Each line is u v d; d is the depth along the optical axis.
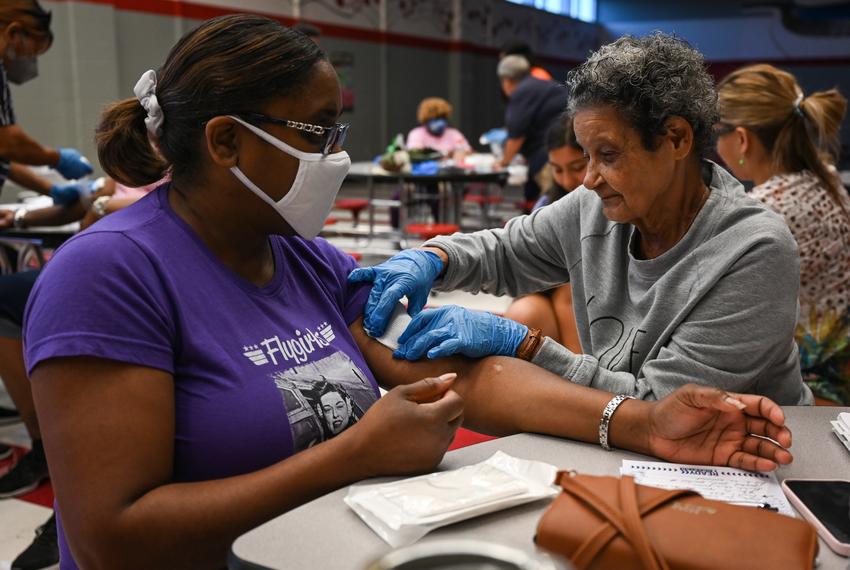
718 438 1.07
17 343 2.56
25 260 3.10
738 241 1.22
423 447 0.99
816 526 0.89
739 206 1.25
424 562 0.66
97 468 0.90
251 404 1.02
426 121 7.31
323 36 10.29
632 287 1.37
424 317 1.35
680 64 1.18
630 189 1.21
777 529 0.72
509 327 1.33
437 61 12.61
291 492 0.96
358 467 0.98
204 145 1.03
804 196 2.02
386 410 1.00
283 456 1.05
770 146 2.09
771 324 1.19
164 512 0.91
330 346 1.18
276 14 9.42
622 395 1.16
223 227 1.08
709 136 1.25
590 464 1.08
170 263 1.02
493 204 8.41
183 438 0.99
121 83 7.37
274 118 1.02
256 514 0.94
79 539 0.91
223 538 0.93
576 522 0.74
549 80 6.00
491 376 1.25
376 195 10.26
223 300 1.05
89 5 6.79
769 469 1.04
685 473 1.04
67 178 3.16
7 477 2.54
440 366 1.30
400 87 11.84
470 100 13.32
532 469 0.99
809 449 1.14
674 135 1.20
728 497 0.98
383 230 6.67
